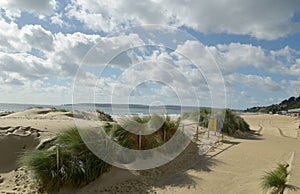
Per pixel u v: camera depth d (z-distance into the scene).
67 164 5.70
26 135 7.46
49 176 5.45
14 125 8.28
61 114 14.15
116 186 5.95
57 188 5.48
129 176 6.45
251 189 5.51
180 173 6.86
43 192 5.41
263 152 9.51
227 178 6.46
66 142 6.24
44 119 11.07
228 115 15.12
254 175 6.61
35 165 5.53
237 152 9.33
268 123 27.56
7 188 5.54
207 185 6.00
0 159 6.61
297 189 4.69
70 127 7.07
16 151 6.94
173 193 5.59
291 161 6.88
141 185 6.08
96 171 5.95
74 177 5.60
